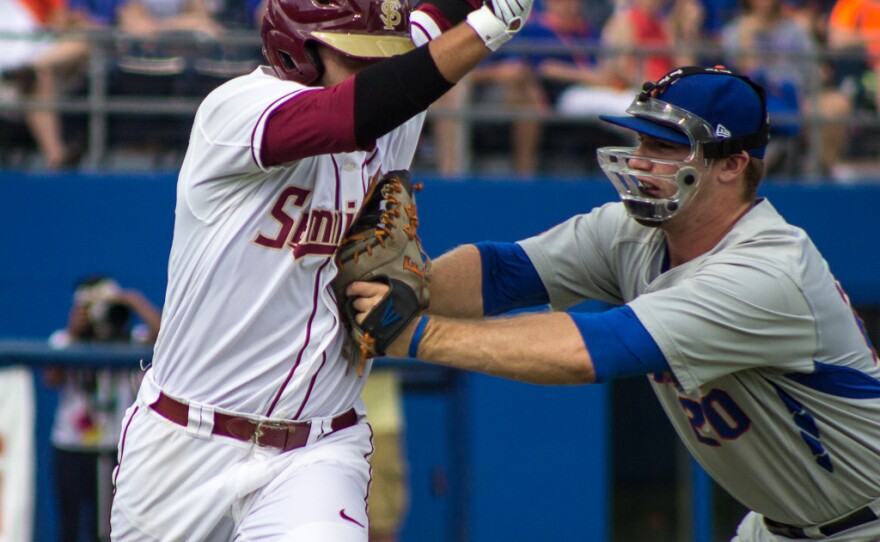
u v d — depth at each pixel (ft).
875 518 35.29
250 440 31.99
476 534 75.51
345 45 30.63
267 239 30.71
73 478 59.16
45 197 78.07
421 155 82.84
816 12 88.28
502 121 83.66
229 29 82.48
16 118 81.25
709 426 35.40
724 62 84.84
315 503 30.99
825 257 82.07
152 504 32.76
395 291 31.73
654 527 81.51
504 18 28.37
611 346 31.86
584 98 82.53
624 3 86.33
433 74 28.40
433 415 74.38
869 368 34.78
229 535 32.94
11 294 78.33
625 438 82.02
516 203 79.15
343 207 31.19
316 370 31.83
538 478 76.23
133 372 57.31
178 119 81.87
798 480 35.32
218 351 31.48
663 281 34.50
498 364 31.81
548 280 37.91
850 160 88.02
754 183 33.81
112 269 78.43
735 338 32.27
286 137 28.89
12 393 56.03
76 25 82.02
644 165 32.78
